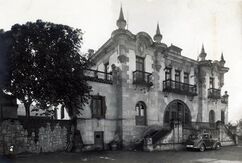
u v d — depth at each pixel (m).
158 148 19.86
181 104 26.64
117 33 22.05
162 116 24.23
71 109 18.98
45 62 15.38
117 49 22.36
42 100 16.20
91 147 19.50
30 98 16.22
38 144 16.58
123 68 21.81
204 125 27.72
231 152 19.25
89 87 17.91
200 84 28.66
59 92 16.19
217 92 29.69
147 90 23.34
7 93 16.22
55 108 17.77
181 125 21.97
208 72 29.42
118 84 21.94
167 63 25.69
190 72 28.09
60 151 17.59
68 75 15.75
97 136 20.31
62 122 18.06
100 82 21.19
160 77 24.78
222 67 30.72
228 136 26.53
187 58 27.61
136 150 19.97
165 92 24.92
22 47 15.12
